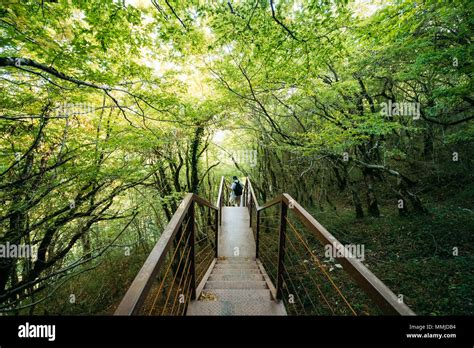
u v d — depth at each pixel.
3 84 3.71
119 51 3.79
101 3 2.89
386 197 10.02
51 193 4.27
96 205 4.93
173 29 3.59
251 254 5.87
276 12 3.44
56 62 3.12
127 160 5.62
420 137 10.35
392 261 5.84
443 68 5.14
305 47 3.97
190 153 8.66
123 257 9.78
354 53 6.02
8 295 3.43
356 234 7.65
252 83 5.44
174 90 4.95
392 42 5.34
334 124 5.94
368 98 7.61
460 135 6.37
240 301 2.51
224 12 3.34
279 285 2.54
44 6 2.77
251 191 8.36
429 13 4.59
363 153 8.52
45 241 4.65
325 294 5.52
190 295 2.53
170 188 8.24
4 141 3.95
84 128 5.11
